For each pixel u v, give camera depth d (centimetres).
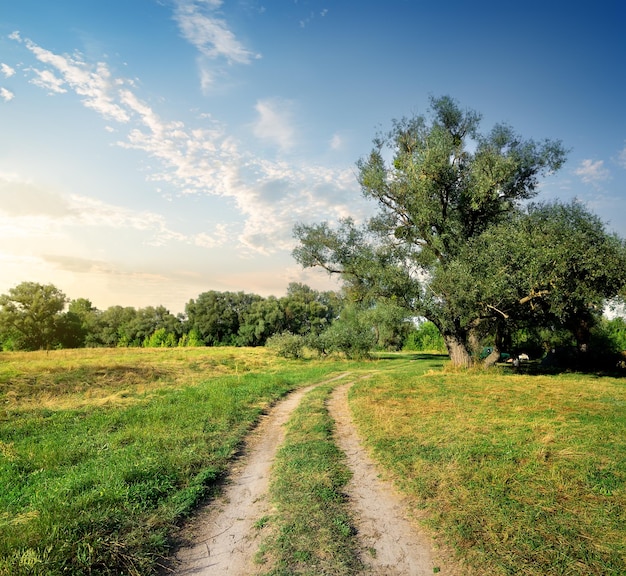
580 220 1914
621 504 540
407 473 680
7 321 6944
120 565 426
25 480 670
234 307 9012
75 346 7819
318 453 804
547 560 418
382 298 2522
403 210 2548
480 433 900
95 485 610
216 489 661
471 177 2298
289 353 3681
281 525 515
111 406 1320
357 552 455
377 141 2591
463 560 429
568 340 3638
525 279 1886
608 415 1080
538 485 603
